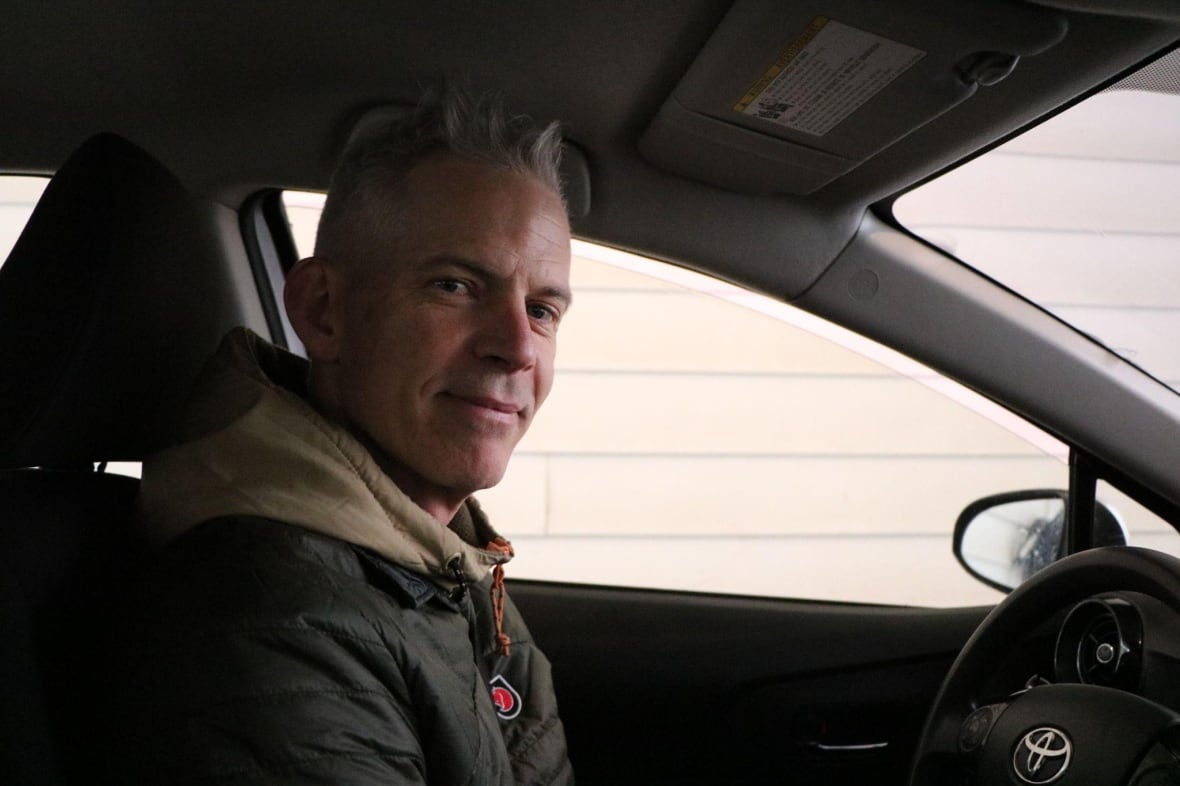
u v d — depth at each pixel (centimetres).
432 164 120
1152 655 127
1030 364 168
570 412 309
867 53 127
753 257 169
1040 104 137
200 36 145
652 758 185
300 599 99
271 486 106
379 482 110
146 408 124
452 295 119
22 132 164
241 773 90
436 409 119
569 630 185
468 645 116
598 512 310
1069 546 174
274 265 187
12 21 142
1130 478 170
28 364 113
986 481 312
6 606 97
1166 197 182
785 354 311
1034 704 128
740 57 131
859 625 186
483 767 109
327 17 141
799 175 157
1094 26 120
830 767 184
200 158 168
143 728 92
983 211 177
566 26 137
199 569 100
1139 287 184
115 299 117
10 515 105
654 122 152
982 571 188
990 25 118
